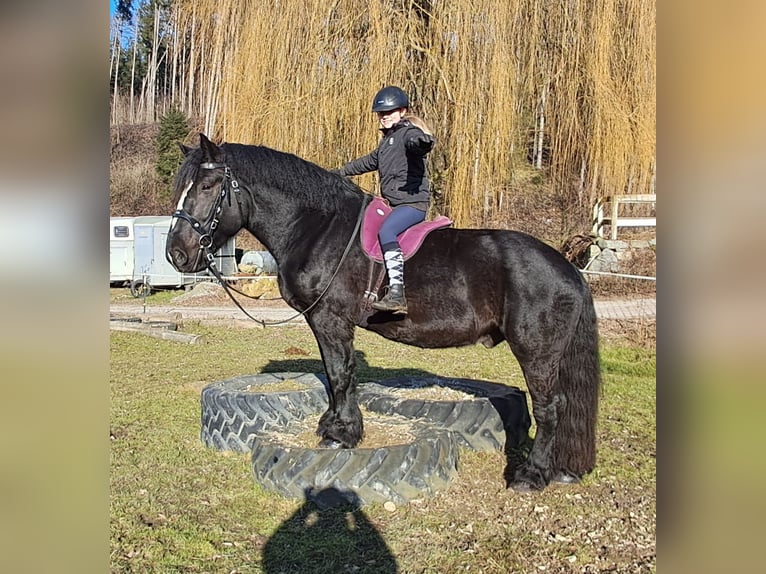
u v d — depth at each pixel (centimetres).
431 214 1344
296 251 383
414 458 372
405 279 367
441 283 363
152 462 433
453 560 307
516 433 457
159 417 545
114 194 2317
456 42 1185
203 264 381
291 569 300
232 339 977
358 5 1206
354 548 318
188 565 302
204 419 475
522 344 357
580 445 372
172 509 360
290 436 415
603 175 1284
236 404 452
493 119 1195
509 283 356
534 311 353
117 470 418
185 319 1165
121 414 554
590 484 392
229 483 395
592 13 1195
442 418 454
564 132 1293
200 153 376
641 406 575
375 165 412
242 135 1266
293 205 387
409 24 1220
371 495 360
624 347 857
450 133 1249
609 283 1277
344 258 376
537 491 379
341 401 395
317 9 1208
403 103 380
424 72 1245
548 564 305
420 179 378
